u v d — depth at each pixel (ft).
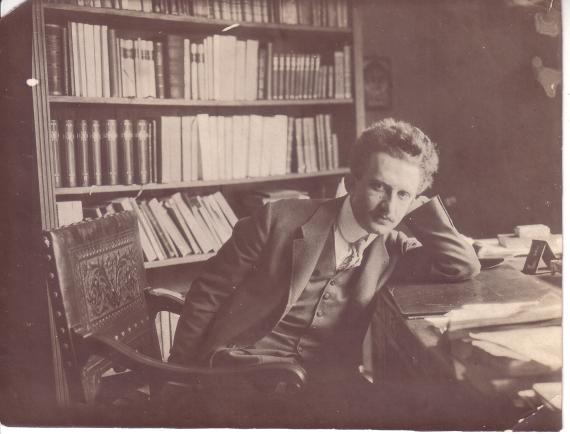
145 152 7.54
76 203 7.22
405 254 6.87
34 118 6.83
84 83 7.13
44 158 6.91
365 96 8.60
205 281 7.20
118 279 6.22
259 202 8.16
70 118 7.30
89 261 5.78
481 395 4.36
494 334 4.66
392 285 6.36
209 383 5.25
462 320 4.94
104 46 7.21
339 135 8.68
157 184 7.65
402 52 8.46
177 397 6.13
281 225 7.13
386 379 6.36
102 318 5.86
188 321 7.04
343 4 8.36
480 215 7.80
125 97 7.36
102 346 5.37
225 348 7.00
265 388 5.39
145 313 6.70
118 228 6.36
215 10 7.75
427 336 4.71
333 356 7.12
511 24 7.66
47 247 5.37
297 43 8.49
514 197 7.80
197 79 7.73
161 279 8.10
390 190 7.25
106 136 7.32
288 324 7.11
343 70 8.50
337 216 7.16
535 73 7.55
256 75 8.06
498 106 7.86
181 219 7.88
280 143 8.34
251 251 7.15
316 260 7.06
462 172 7.79
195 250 7.95
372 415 6.25
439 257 6.62
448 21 8.18
